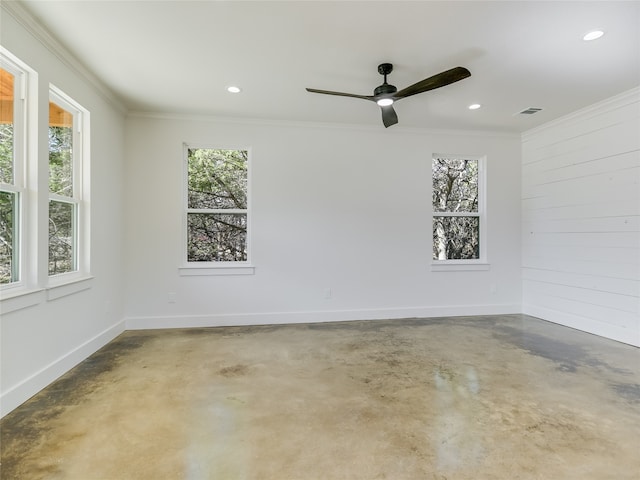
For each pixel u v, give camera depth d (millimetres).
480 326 4160
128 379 2607
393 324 4254
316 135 4383
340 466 1634
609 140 3641
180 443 1808
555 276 4316
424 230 4645
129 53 2699
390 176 4559
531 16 2229
